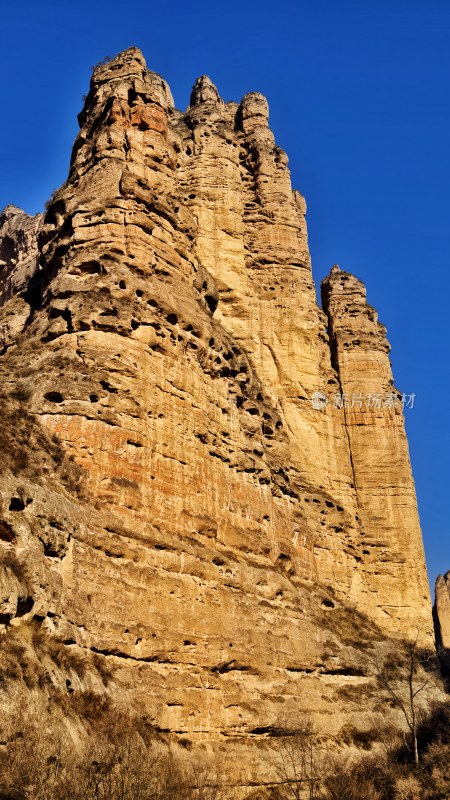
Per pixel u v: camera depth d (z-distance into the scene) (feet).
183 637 108.47
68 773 75.31
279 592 135.23
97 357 118.01
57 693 83.15
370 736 131.03
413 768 123.75
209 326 139.23
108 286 125.39
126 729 89.30
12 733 74.23
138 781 80.48
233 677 116.06
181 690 104.42
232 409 141.79
